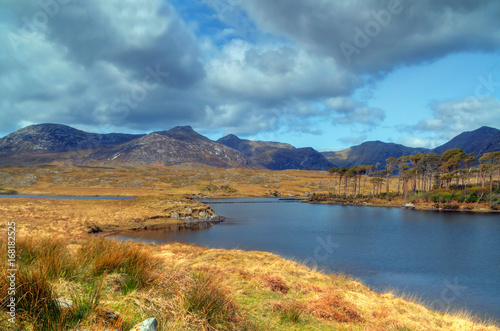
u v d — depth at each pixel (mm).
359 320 9180
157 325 4703
